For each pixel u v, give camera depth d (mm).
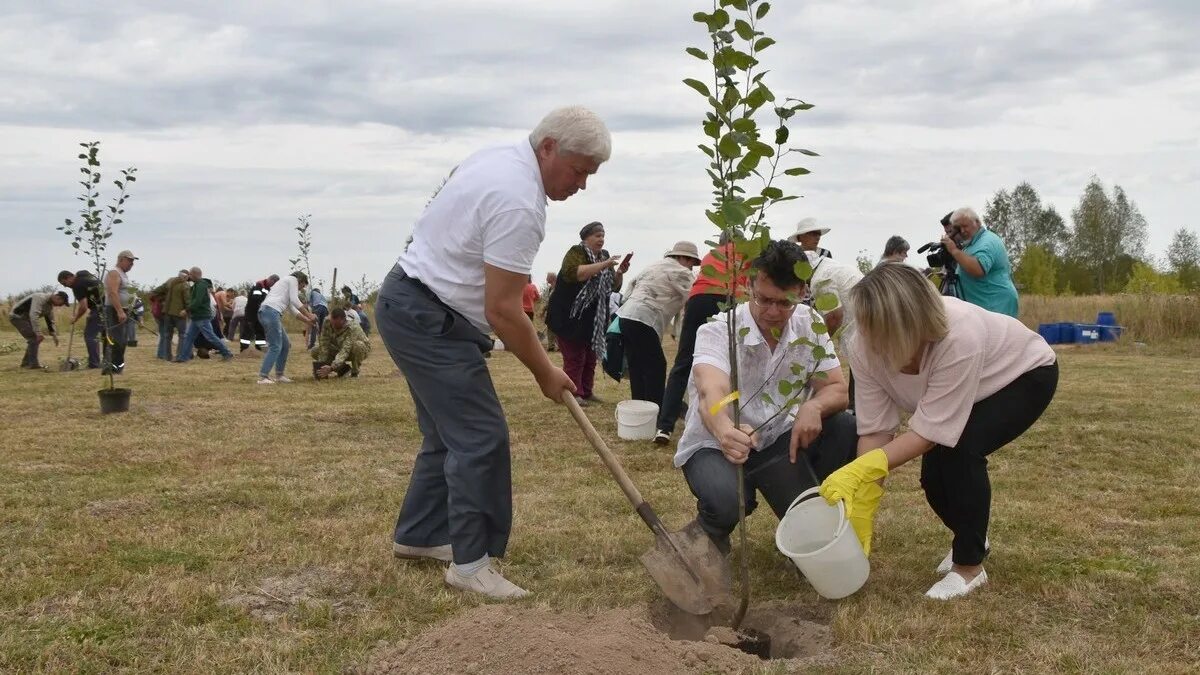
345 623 3457
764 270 3648
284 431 7902
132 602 3609
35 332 13953
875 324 3289
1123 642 3283
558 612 3531
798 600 3770
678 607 3654
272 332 11953
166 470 6188
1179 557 4219
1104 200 74875
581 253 9375
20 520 4812
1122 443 7105
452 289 3555
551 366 3656
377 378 12953
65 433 7652
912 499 5410
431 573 3994
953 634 3338
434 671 2869
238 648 3199
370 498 5445
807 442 3783
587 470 6281
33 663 3057
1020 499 5363
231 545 4398
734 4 2904
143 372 13594
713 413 3426
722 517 3809
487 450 3680
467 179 3531
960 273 7562
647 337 8156
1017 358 3602
